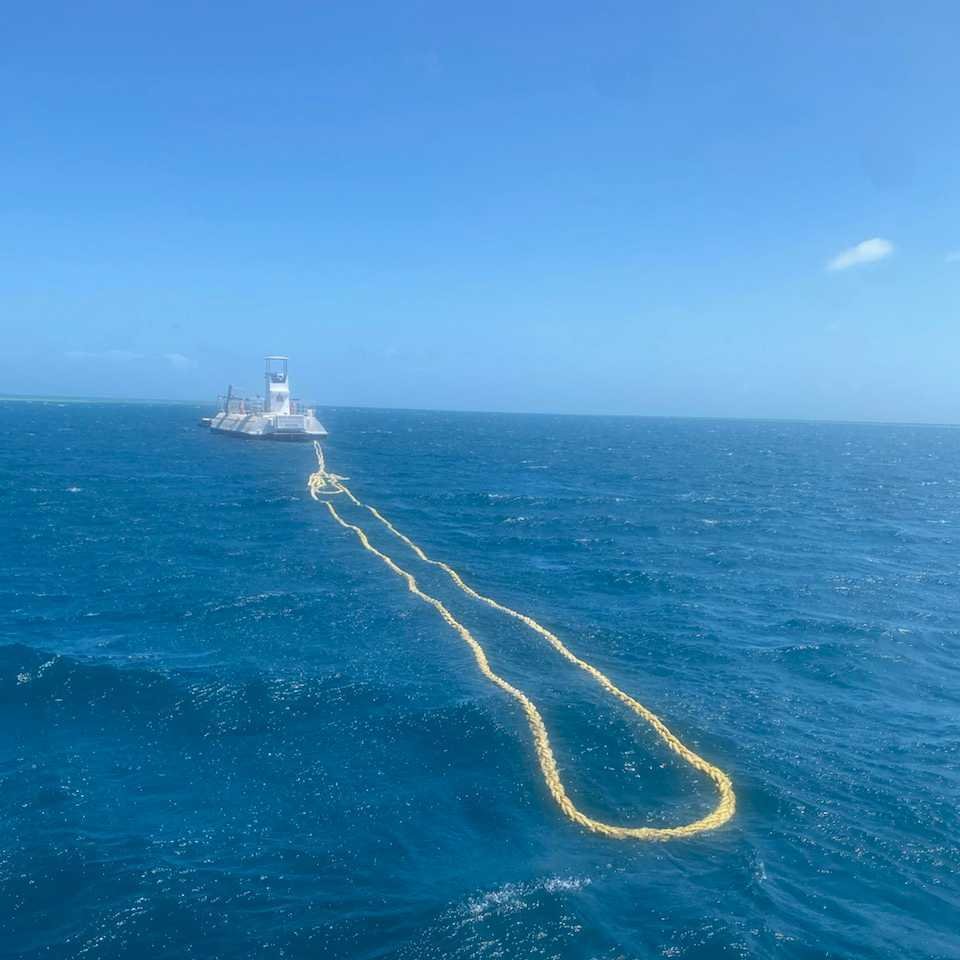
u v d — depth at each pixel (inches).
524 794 742.5
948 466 6058.1
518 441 7805.1
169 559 1736.0
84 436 6161.4
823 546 2215.8
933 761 838.5
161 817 691.4
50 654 1055.6
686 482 4099.4
